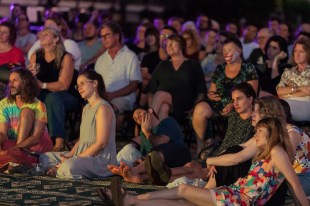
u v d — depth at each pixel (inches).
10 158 472.1
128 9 1103.0
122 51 584.1
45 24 620.1
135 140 514.3
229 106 504.1
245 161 400.5
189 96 557.6
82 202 404.8
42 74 557.0
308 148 407.8
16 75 487.8
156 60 636.1
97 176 466.9
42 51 561.6
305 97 524.7
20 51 589.3
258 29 743.7
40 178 461.1
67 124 675.4
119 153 489.4
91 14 804.6
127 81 579.2
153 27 657.6
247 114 445.1
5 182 449.1
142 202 370.9
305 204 360.5
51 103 541.0
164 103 546.3
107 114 468.1
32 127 488.7
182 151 473.7
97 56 648.4
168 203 370.0
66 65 554.3
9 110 489.7
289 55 697.0
